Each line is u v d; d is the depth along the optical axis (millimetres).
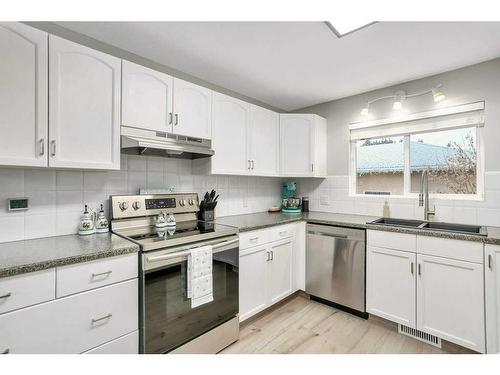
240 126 2484
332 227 2463
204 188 2564
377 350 1854
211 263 1747
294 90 2789
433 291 1874
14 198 1525
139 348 1447
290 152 2953
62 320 1181
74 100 1465
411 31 1700
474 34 1726
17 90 1277
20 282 1074
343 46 1896
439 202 2350
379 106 2744
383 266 2127
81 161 1491
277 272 2424
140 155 2102
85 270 1251
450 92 2287
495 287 1632
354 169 3033
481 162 2199
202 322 1725
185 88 2018
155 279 1489
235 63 2180
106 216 1912
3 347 1038
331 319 2287
